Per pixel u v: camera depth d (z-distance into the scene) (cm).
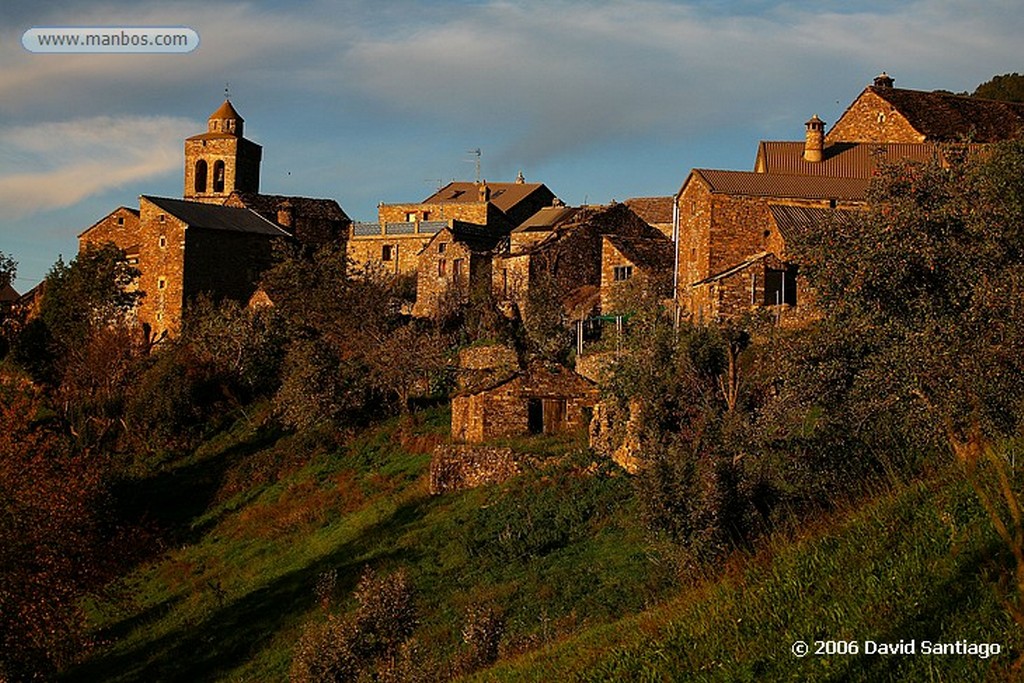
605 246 9481
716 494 3600
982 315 3161
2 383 9381
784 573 2600
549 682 2747
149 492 7838
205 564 6469
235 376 9450
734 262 8356
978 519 2350
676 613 2838
